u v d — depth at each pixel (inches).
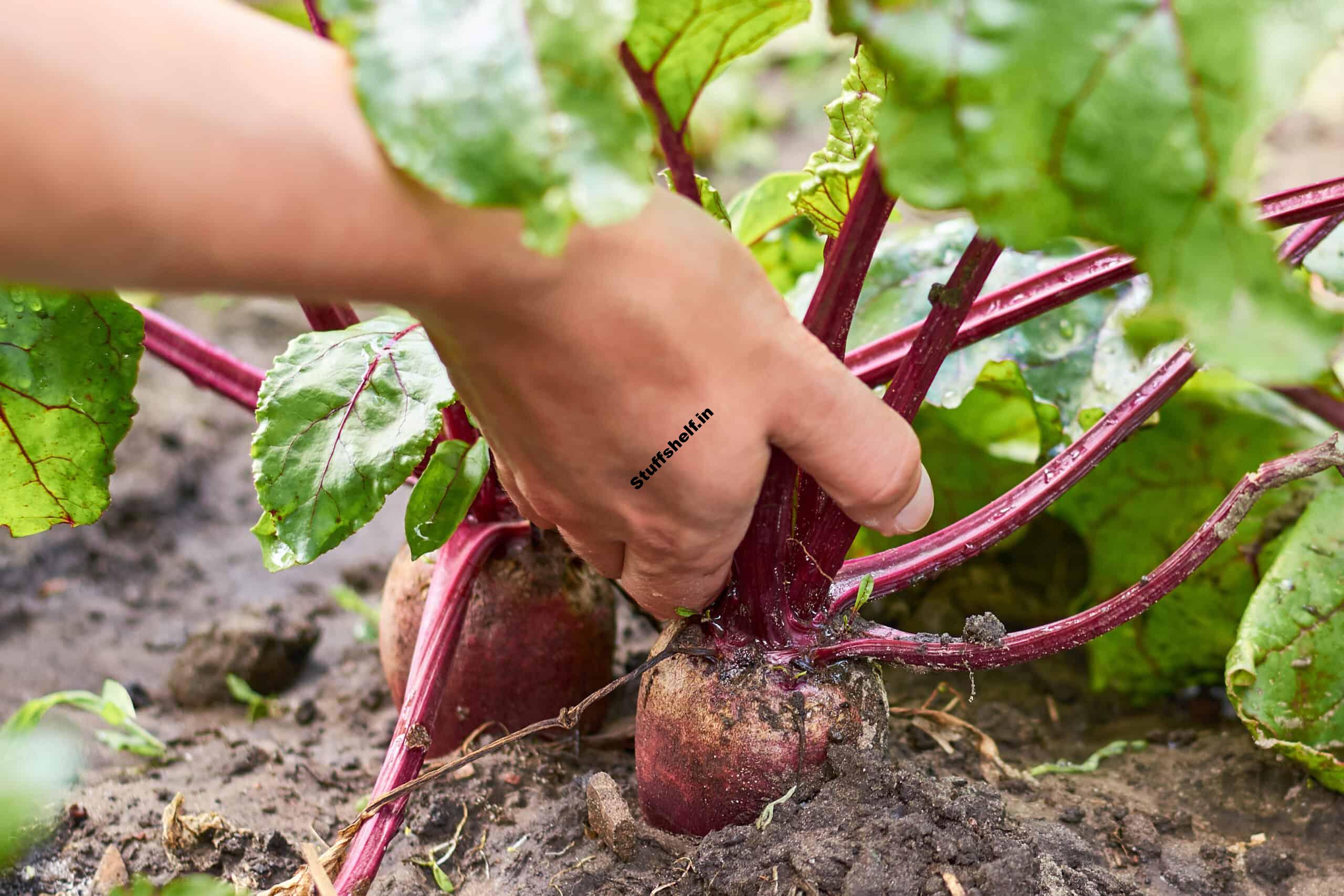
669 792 22.4
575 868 22.7
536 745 25.7
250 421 41.6
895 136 18.2
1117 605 21.8
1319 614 23.9
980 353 26.4
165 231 17.1
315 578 33.5
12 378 23.1
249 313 48.8
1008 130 18.0
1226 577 26.6
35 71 15.9
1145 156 18.0
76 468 23.9
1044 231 18.1
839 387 19.6
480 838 24.2
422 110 17.3
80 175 16.4
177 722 28.0
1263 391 26.7
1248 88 17.8
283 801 25.5
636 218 18.5
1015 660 22.0
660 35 19.7
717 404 19.3
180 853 24.1
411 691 23.3
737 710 21.8
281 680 29.1
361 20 17.4
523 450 19.7
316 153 17.3
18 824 24.0
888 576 22.6
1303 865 23.3
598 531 20.5
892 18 18.1
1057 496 22.6
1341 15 17.8
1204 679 27.2
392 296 18.1
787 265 29.7
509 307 18.3
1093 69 17.9
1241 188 17.9
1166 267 18.1
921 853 21.2
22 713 25.9
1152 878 23.0
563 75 17.4
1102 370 26.6
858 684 22.2
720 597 22.2
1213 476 26.8
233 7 17.6
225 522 36.2
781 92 72.8
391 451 22.2
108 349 23.3
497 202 17.3
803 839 21.4
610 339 18.7
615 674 28.4
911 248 27.7
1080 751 26.5
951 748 25.0
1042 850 21.7
